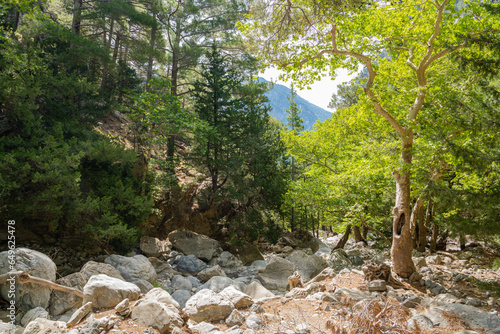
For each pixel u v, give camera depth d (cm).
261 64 985
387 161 1062
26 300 815
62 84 1571
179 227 2108
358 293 802
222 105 2316
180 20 2569
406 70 1128
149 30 2509
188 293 1050
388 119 1016
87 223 1500
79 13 2184
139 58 2408
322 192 1625
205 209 2266
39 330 549
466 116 830
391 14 1060
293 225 3022
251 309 681
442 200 846
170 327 555
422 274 1041
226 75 2395
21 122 1432
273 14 841
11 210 1266
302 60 982
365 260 1480
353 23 1008
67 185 1277
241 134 2334
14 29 1966
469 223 848
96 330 506
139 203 1586
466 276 1016
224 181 2305
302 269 1333
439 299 771
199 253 1891
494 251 1386
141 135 1922
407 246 998
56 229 1521
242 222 2217
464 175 1013
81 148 1495
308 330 550
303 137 1762
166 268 1609
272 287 1233
